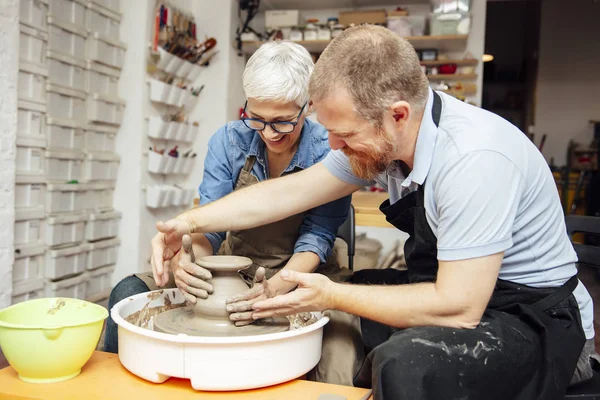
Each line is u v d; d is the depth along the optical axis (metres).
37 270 3.16
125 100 3.88
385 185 1.55
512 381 1.08
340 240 2.60
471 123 1.16
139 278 1.62
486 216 1.07
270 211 1.51
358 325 1.48
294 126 1.50
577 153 7.36
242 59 5.12
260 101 1.44
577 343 1.16
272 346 1.08
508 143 1.14
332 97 1.11
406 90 1.13
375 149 1.17
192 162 4.60
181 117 4.33
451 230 1.09
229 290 1.25
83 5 3.37
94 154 3.61
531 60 8.64
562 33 8.16
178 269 1.28
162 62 4.02
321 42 4.80
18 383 1.10
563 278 1.28
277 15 4.87
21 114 2.96
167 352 1.07
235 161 1.79
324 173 1.51
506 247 1.09
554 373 1.11
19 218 2.96
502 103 9.02
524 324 1.19
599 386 1.27
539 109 8.32
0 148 2.68
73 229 3.42
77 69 3.38
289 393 1.09
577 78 8.14
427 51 4.77
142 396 1.05
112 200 3.95
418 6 5.04
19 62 2.87
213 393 1.08
